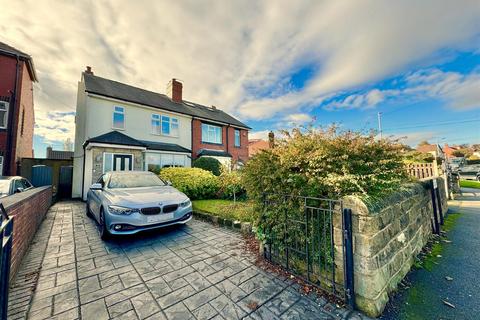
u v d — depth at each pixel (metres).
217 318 1.90
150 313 1.97
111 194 4.30
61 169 10.96
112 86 12.41
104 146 9.32
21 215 3.01
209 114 17.09
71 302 2.12
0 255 1.37
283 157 2.80
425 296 2.20
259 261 3.07
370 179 2.48
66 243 3.86
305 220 2.45
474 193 10.11
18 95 9.83
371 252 1.96
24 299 2.17
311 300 2.17
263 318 1.90
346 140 2.72
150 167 11.38
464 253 3.24
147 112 12.44
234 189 6.89
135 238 4.13
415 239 3.11
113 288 2.39
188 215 4.60
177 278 2.62
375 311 1.90
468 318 1.84
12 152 9.49
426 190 4.16
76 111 12.59
